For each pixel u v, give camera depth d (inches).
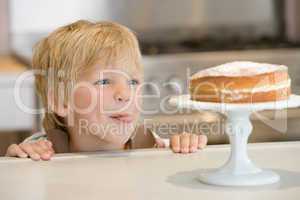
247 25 180.7
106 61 62.9
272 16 181.2
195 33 179.2
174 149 61.2
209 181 46.5
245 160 47.9
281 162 55.2
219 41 176.1
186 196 42.8
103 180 48.9
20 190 46.3
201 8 178.7
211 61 148.0
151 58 144.9
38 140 66.7
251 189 44.5
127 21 177.0
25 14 174.1
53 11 174.7
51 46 66.5
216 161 56.5
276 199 41.7
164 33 178.1
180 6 177.9
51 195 44.3
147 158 58.6
